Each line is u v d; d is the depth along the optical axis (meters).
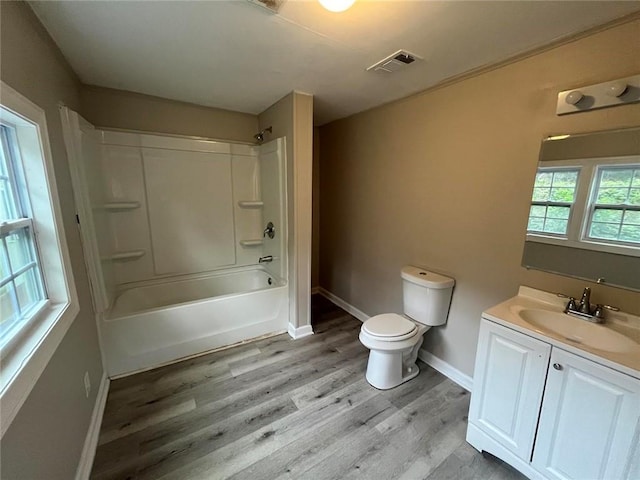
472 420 1.57
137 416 1.75
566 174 1.49
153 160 2.61
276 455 1.52
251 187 3.15
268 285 3.08
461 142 1.98
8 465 0.81
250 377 2.15
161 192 2.69
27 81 1.19
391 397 1.97
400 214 2.53
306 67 1.84
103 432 1.64
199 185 2.87
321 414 1.80
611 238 1.37
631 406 1.04
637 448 1.04
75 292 1.48
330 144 3.37
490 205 1.84
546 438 1.29
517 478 1.42
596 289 1.43
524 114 1.63
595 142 1.38
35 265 1.28
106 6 1.22
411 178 2.38
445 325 2.21
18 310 1.12
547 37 1.44
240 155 3.03
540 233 1.61
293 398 1.94
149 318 2.19
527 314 1.51
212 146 2.87
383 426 1.72
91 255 1.89
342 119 3.12
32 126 1.22
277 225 2.82
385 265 2.76
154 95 2.47
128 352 2.14
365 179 2.89
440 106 2.10
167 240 2.79
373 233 2.87
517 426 1.38
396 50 1.60
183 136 2.72
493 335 1.45
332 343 2.67
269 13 1.28
